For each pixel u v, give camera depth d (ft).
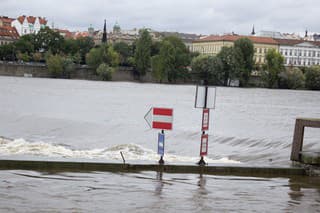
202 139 57.82
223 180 52.70
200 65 604.90
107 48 640.17
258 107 291.58
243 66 606.96
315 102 368.07
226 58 607.78
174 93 407.85
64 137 118.83
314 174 57.77
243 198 44.29
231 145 107.14
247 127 164.35
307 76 609.42
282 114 244.22
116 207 39.09
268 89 597.11
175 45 639.35
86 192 43.80
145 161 57.98
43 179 48.67
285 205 42.50
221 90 517.96
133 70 646.74
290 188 50.06
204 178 53.31
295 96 449.06
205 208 39.91
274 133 141.38
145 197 42.83
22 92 326.24
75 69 624.59
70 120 156.66
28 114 174.29
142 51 629.10
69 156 70.08
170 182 50.14
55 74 622.13
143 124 149.18
